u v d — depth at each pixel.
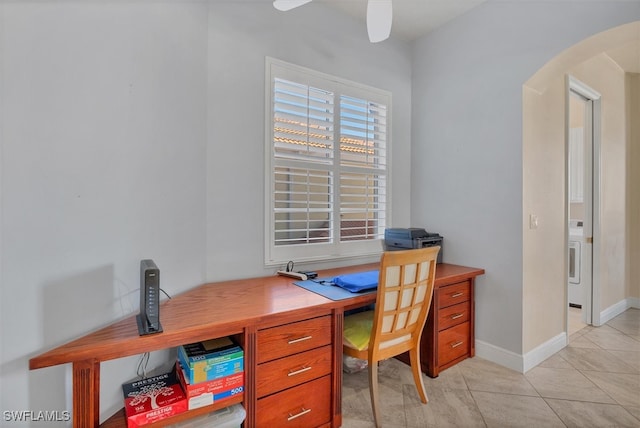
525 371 2.22
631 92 3.73
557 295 2.58
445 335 2.23
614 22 1.82
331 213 2.56
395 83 2.95
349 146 2.66
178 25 1.68
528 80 2.20
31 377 1.08
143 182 1.48
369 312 2.21
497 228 2.36
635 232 3.73
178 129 1.70
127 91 1.39
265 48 2.19
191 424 1.30
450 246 2.71
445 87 2.75
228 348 1.40
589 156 3.16
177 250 1.70
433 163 2.86
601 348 2.62
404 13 2.59
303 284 1.96
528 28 2.19
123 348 1.10
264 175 2.20
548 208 2.48
